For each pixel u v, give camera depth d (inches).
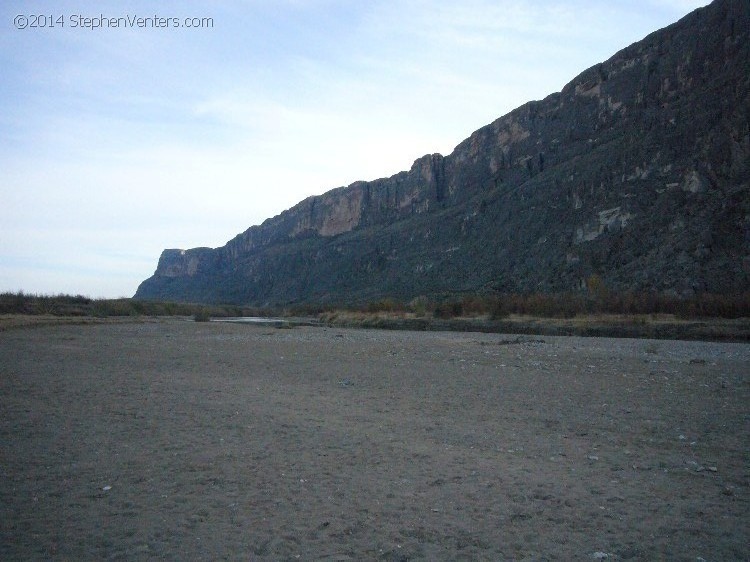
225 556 203.6
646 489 278.1
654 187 3996.1
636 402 522.9
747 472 305.0
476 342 1385.3
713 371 750.5
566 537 221.0
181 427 415.5
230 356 983.6
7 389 588.1
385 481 292.0
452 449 356.2
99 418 447.2
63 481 290.4
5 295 2928.2
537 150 6614.2
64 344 1219.2
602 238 4035.4
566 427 419.5
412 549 210.2
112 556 203.5
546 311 2407.7
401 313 2915.8
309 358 955.3
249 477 298.2
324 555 204.7
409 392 587.5
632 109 5447.8
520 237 5270.7
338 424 427.8
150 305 3914.9
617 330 1802.4
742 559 200.4
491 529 229.5
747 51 4200.3
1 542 215.3
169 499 264.4
